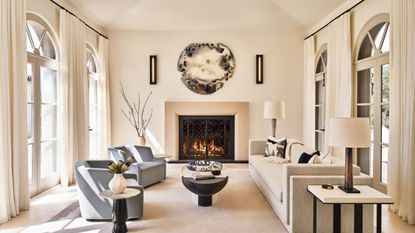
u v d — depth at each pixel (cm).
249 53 755
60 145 530
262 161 541
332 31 594
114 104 753
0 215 360
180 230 343
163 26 739
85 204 369
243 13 685
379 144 477
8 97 371
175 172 645
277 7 656
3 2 360
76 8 602
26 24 452
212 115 754
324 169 342
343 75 551
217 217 383
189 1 642
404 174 381
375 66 483
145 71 754
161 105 755
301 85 757
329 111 602
